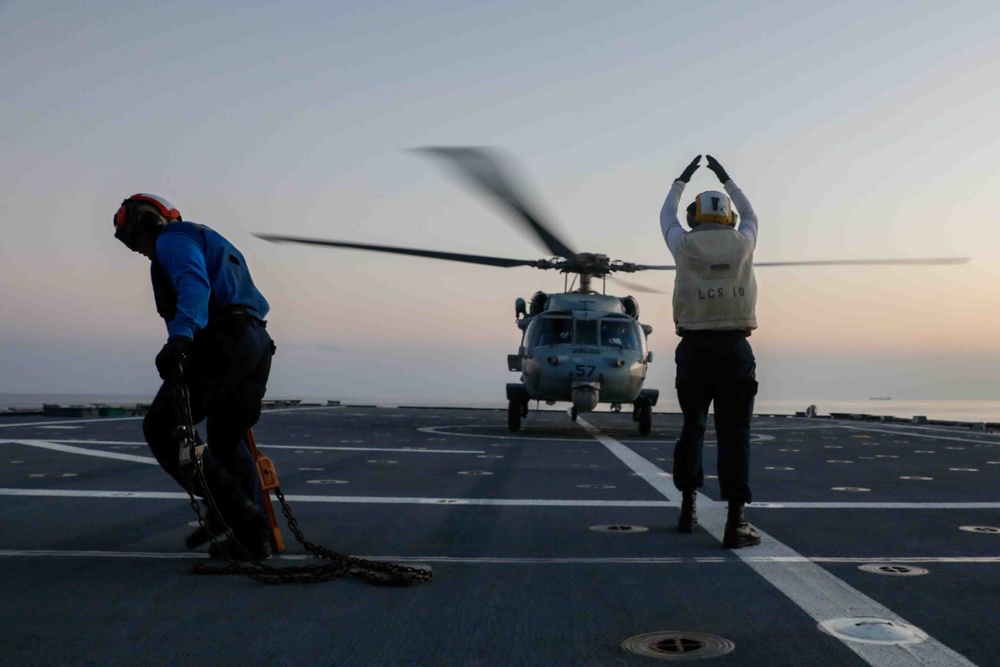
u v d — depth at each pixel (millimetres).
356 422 16875
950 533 4227
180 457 3082
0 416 16281
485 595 2883
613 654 2223
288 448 9891
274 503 5246
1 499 5273
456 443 11133
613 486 6340
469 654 2225
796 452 10383
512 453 9555
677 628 2473
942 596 2859
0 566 3309
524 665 2133
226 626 2482
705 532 4258
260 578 3041
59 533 4078
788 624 2510
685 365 4215
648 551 3723
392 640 2352
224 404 3488
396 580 3006
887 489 6297
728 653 2225
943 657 2186
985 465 8547
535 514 4855
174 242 3219
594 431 15852
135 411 17594
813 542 3963
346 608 2701
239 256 3498
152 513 4711
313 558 3531
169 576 3152
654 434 14914
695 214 4496
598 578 3154
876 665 2121
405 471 7324
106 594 2867
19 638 2346
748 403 3998
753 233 4363
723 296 4078
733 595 2881
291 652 2234
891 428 18031
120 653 2215
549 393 14188
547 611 2672
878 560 3512
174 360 2965
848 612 2650
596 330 14438
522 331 16281
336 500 5398
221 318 3316
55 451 8789
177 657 2188
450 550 3730
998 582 3082
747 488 3812
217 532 3488
